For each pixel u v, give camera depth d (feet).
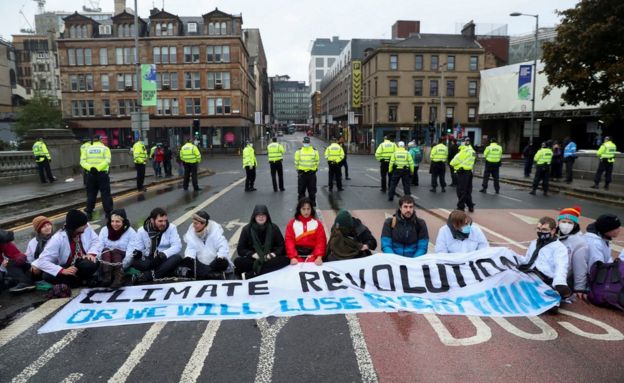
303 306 18.26
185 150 58.29
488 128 188.96
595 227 19.48
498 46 199.93
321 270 20.26
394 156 48.96
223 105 193.67
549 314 17.84
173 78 192.85
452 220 21.58
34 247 21.13
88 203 39.17
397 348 15.06
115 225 21.02
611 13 61.31
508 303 18.44
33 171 64.90
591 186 59.98
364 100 220.02
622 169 64.23
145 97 73.41
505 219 39.65
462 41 194.70
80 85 194.90
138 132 85.66
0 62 276.41
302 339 15.71
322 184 67.41
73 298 19.47
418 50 185.57
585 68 64.64
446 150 57.31
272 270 21.01
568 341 15.55
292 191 57.98
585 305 18.79
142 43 191.42
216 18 192.34
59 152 71.92
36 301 19.27
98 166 38.47
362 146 219.41
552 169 70.74
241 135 200.34
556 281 18.01
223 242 22.07
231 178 79.92
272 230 22.09
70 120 195.83
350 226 21.80
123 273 20.49
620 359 14.32
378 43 239.50
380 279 19.95
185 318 17.22
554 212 43.47
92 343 15.44
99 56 193.06
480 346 15.20
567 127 159.53
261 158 158.30
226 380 13.11
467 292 19.29
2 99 277.03
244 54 213.46
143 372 13.56
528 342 15.48
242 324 16.93
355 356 14.51
